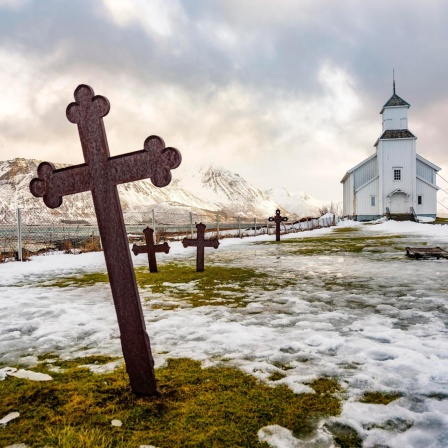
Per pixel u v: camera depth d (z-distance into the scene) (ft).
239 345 13.67
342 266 35.09
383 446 7.59
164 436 8.02
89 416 8.91
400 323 16.20
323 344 13.53
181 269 34.99
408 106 163.12
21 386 10.70
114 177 9.57
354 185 172.45
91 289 26.22
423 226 105.60
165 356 12.73
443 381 10.50
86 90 9.74
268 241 75.66
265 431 8.12
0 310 20.16
